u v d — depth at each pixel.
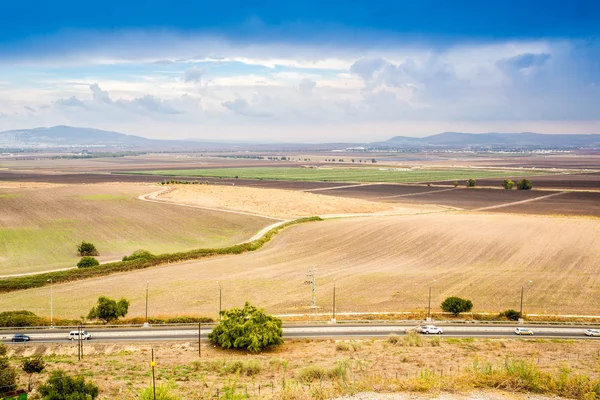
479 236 122.88
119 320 70.81
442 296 84.19
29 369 48.00
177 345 60.72
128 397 39.53
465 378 39.03
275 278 94.56
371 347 59.19
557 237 121.31
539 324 71.31
